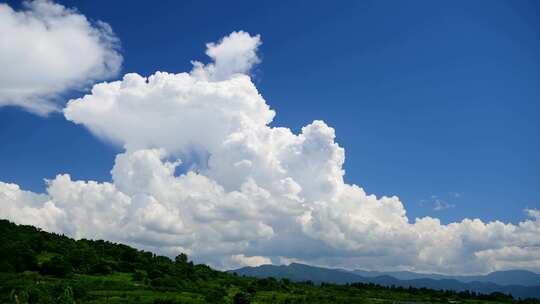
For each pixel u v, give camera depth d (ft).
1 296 524.52
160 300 578.66
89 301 560.20
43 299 529.04
